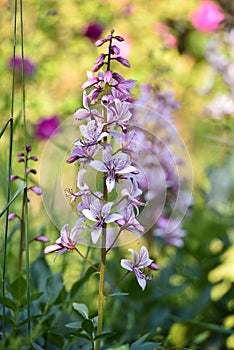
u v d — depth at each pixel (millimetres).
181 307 4668
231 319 4711
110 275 4531
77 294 3799
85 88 2734
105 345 3898
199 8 8000
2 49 5551
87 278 3541
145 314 4355
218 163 6219
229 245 5297
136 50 6910
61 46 7320
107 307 4359
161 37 7188
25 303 3447
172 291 4426
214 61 6918
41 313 3588
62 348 3344
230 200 5762
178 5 8469
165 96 4570
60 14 7121
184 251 5219
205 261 5164
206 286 4980
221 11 7926
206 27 7973
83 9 7473
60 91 7211
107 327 4270
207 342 4551
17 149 4781
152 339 4215
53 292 3662
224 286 4980
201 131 6785
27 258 3098
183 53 9031
